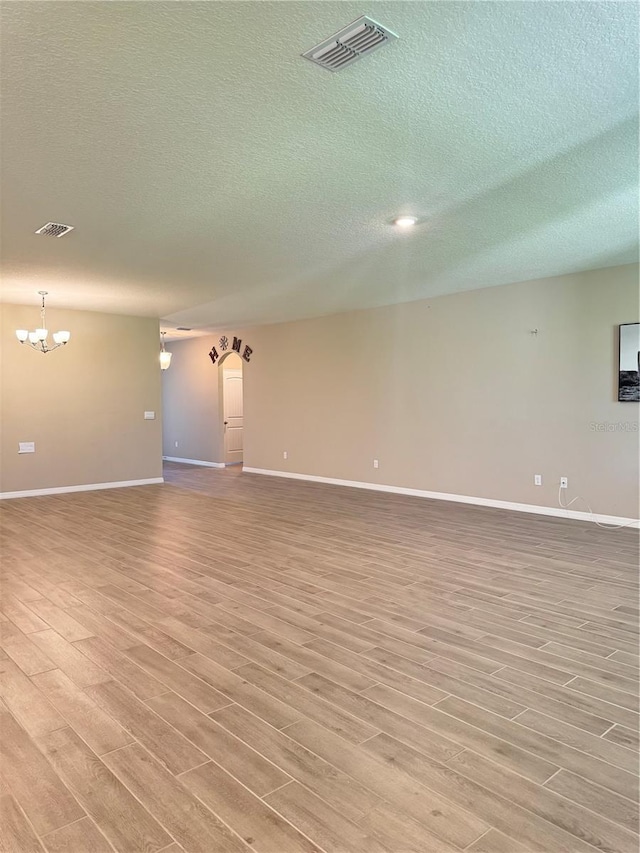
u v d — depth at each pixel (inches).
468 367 273.0
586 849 64.5
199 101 97.2
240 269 218.1
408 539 205.9
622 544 197.3
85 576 164.1
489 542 201.2
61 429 314.7
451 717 91.6
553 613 135.1
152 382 349.4
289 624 129.0
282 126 106.6
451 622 130.0
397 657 112.7
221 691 99.8
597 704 95.4
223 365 443.8
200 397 454.9
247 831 67.2
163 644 118.7
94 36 78.8
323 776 77.1
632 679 103.9
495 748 83.3
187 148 115.0
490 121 105.6
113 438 333.7
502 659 111.8
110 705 95.4
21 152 115.4
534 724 89.6
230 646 117.7
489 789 74.4
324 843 65.4
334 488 327.9
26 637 122.4
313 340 353.1
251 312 328.5
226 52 83.4
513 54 84.9
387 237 178.7
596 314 228.8
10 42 79.7
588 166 126.1
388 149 116.8
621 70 89.4
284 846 64.9
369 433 321.7
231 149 115.7
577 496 237.8
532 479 251.6
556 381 241.9
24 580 160.7
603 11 75.6
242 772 78.0
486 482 268.5
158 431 352.8
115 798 73.0
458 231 173.0
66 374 315.9
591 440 232.5
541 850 64.3
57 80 89.9
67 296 271.3
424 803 71.9
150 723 90.0
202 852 64.2
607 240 184.5
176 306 303.6
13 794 73.9
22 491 302.4
